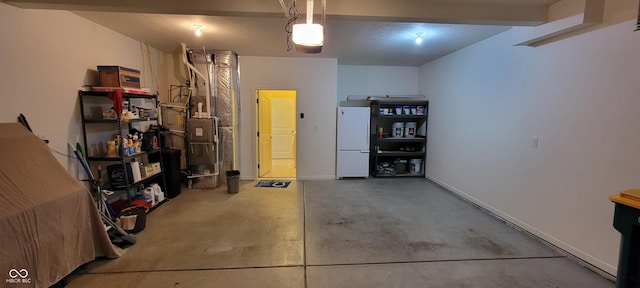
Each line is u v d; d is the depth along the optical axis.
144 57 4.45
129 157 3.47
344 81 6.32
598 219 2.50
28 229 1.92
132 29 3.68
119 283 2.27
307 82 5.60
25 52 2.58
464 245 2.95
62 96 2.98
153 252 2.77
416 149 6.30
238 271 2.46
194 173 5.02
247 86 5.52
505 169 3.64
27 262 1.91
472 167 4.37
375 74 6.35
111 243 2.62
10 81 2.46
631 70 2.23
